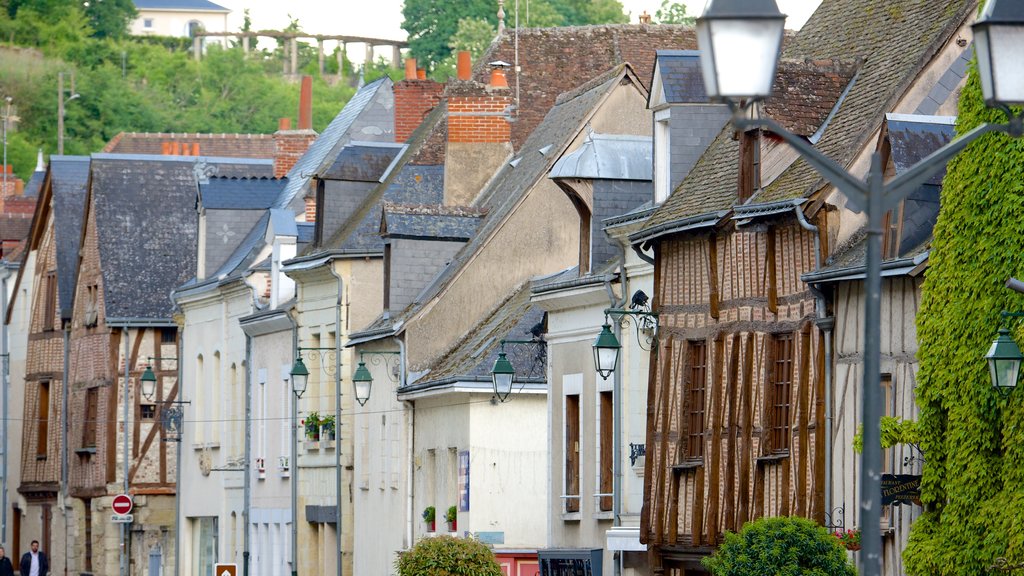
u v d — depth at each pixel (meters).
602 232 71.12
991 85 30.41
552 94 97.75
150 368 114.25
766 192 58.78
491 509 76.25
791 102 60.53
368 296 93.00
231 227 117.19
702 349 61.91
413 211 87.50
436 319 83.19
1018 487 46.28
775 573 49.62
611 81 82.69
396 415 85.75
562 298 71.88
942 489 49.16
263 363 104.56
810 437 55.16
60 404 135.00
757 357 58.50
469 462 76.38
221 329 112.44
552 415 73.50
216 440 112.88
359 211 97.81
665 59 67.69
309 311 97.75
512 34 100.56
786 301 57.38
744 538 50.75
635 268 67.56
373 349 88.88
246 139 196.62
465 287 83.38
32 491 138.12
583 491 70.69
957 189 48.75
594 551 68.75
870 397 29.36
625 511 67.31
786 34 89.38
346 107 123.88
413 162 96.94
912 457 51.12
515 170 90.12
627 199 71.62
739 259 59.88
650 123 82.44
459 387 76.06
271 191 118.75
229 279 108.62
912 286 51.78
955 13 58.56
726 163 63.84
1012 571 46.06
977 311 47.75
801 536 50.00
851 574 50.00
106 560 122.62
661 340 63.75
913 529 49.91
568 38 100.25
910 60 58.91
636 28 101.19
